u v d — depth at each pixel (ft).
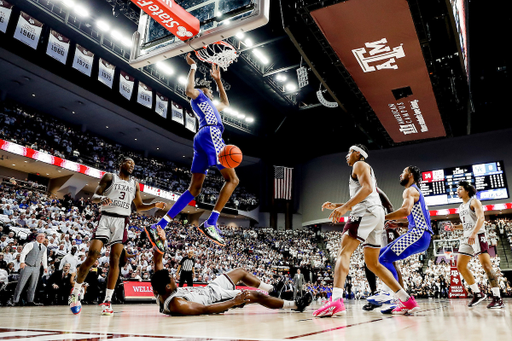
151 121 74.28
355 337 5.46
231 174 10.29
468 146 75.97
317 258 84.12
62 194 65.67
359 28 36.24
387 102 51.98
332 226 97.71
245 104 89.04
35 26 48.11
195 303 9.98
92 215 54.80
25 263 20.43
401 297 11.10
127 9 55.93
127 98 61.31
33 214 41.22
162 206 13.78
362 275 62.28
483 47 74.54
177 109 73.05
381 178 83.61
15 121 59.57
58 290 23.66
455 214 73.31
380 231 10.89
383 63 42.22
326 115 91.86
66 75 58.13
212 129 10.39
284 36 62.39
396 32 36.60
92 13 56.18
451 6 33.86
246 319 9.43
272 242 90.07
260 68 71.05
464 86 57.31
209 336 5.61
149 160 85.76
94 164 67.21
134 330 6.64
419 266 67.92
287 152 104.68
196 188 11.25
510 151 71.82
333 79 51.39
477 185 72.95
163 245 11.55
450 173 76.18
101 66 57.16
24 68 54.75
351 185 11.01
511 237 68.28
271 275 62.54
